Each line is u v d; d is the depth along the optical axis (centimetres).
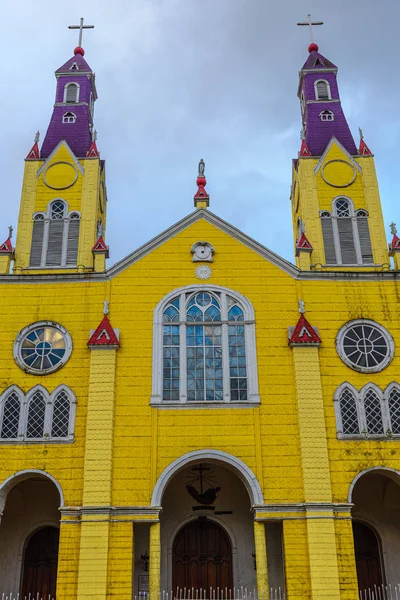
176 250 3033
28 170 3459
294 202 3750
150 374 2777
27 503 2944
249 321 2886
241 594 2772
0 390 2764
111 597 2414
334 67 3969
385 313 2933
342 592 2427
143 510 2541
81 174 3456
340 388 2773
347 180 3475
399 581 2848
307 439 2648
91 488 2550
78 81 3909
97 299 2930
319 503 2534
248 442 2662
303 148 3562
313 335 2816
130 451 2634
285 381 2775
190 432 2672
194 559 2891
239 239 3062
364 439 2684
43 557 2917
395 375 2814
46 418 2702
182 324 2878
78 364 2805
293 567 2473
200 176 3266
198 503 2933
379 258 3266
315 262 3259
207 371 2800
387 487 2931
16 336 2864
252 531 2894
